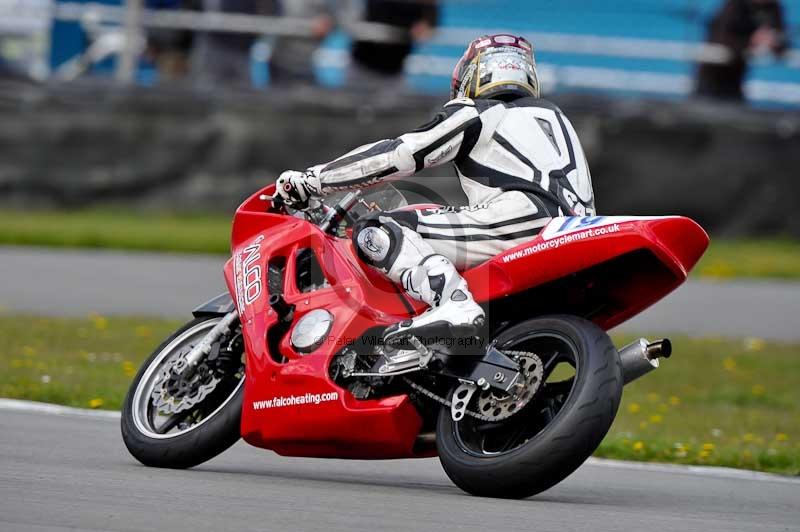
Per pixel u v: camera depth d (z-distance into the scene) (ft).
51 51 224.53
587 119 199.41
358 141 204.23
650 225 54.08
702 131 200.44
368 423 58.03
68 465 60.80
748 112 201.77
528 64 62.75
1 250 180.34
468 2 219.20
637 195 199.72
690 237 54.60
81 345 112.68
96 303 138.21
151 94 208.33
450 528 47.67
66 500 50.01
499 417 55.77
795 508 60.59
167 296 145.18
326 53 219.82
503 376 55.62
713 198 201.16
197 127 207.51
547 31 222.28
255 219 65.77
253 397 61.41
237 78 218.38
